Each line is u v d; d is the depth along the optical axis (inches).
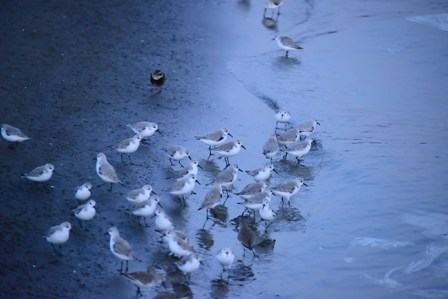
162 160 1059.9
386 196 1027.3
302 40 1467.8
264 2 1596.9
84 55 1309.1
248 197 960.9
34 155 1032.2
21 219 905.5
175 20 1473.9
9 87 1189.1
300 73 1341.0
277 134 1143.0
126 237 897.5
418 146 1147.9
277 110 1217.4
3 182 970.1
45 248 863.1
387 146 1144.8
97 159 983.0
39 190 962.7
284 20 1541.6
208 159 1075.9
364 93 1296.8
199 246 898.7
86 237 889.5
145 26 1435.8
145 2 1531.7
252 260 884.6
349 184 1052.5
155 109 1178.0
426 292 844.0
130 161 1048.2
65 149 1053.2
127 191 981.8
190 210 964.6
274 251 904.3
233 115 1187.9
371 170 1083.9
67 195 959.6
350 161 1104.2
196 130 1138.7
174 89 1241.4
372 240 936.9
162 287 820.6
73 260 849.5
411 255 910.4
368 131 1184.2
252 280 850.1
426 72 1382.9
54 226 867.4
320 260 894.4
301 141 1103.0
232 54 1376.7
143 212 909.8
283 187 987.3
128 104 1182.9
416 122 1214.9
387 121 1215.6
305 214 983.6
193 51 1369.3
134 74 1268.5
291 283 851.4
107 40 1366.9
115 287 815.1
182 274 844.0
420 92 1310.3
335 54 1425.9
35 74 1233.4
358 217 981.8
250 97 1245.7
